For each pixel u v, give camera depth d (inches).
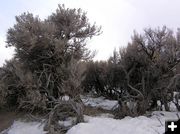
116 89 589.6
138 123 373.1
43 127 402.6
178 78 476.7
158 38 495.5
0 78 541.0
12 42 520.1
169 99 505.0
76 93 443.2
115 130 333.4
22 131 420.2
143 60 502.6
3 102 526.9
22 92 517.3
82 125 359.9
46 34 492.1
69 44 545.6
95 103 611.2
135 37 512.4
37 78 484.7
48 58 526.0
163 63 476.4
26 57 527.8
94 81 668.7
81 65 478.6
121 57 544.7
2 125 476.4
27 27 507.8
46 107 449.1
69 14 552.4
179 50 478.6
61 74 488.7
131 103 455.2
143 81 476.1
